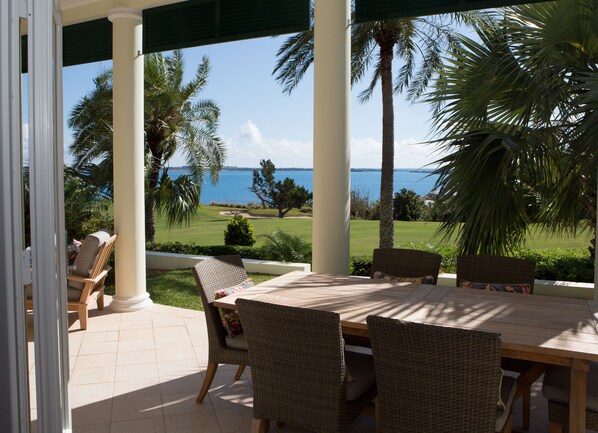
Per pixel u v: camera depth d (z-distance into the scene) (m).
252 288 3.33
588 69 3.81
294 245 9.03
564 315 2.69
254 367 2.54
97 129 10.20
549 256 6.57
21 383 1.84
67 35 6.35
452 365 2.05
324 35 4.18
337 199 4.21
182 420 3.15
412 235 18.02
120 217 5.58
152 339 4.67
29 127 1.95
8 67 1.78
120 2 5.34
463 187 4.04
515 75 4.18
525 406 3.00
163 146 10.79
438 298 3.05
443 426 2.12
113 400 3.43
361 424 3.12
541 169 3.89
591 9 3.73
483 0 3.82
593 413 2.37
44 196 1.99
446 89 4.55
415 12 4.07
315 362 2.35
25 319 1.87
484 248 4.05
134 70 5.49
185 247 10.27
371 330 2.21
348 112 4.25
